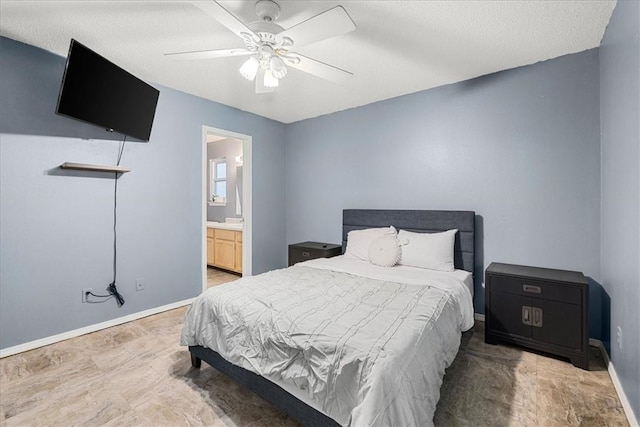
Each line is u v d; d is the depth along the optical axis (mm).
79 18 2020
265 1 1789
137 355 2287
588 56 2416
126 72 2520
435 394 1436
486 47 2381
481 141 2936
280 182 4559
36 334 2412
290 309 1701
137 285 3025
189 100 3408
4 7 1897
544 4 1857
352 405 1239
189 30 2160
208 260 5375
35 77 2395
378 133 3637
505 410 1666
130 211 2967
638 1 1483
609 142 2074
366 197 3760
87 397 1785
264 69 2146
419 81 3049
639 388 1467
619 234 1839
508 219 2801
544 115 2611
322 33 1738
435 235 2922
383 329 1450
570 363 2148
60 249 2539
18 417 1620
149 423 1579
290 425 1567
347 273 2609
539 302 2250
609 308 2098
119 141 2873
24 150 2355
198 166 3510
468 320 2238
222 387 1886
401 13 1955
